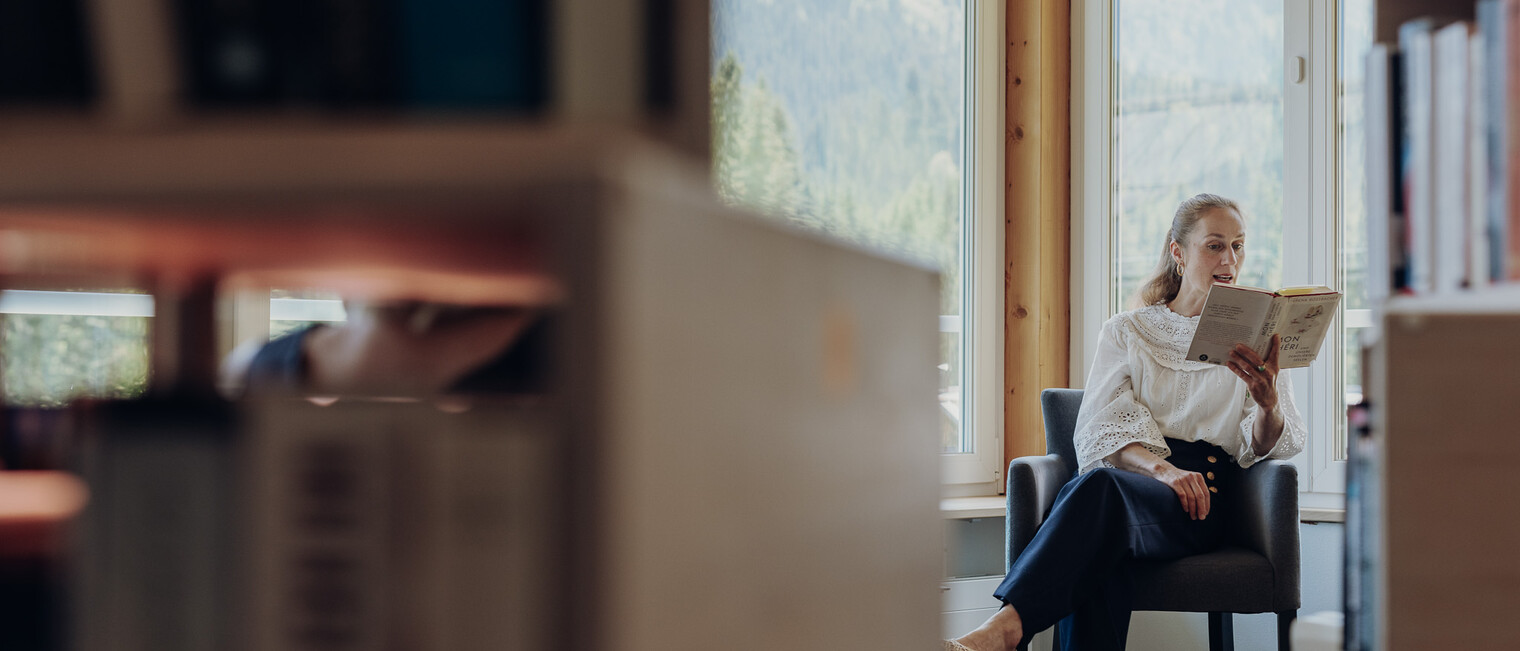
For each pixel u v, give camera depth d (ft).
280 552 1.23
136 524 1.28
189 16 1.33
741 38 10.05
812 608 1.73
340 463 1.22
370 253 1.56
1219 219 8.52
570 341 1.11
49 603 1.77
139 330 4.68
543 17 1.41
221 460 1.25
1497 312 2.43
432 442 1.20
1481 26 2.33
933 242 11.40
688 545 1.30
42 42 1.30
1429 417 2.45
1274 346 7.67
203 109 1.33
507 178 1.13
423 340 2.11
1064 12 11.53
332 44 1.35
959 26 11.57
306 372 2.28
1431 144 2.53
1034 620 7.37
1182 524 7.70
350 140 1.18
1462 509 2.44
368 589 1.21
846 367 1.90
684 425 1.28
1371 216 2.78
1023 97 11.43
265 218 1.25
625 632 1.14
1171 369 8.44
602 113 1.43
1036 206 11.30
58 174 1.21
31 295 4.41
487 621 1.17
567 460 1.11
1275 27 10.50
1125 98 11.35
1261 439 7.93
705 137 1.51
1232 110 10.75
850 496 1.91
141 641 1.28
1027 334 11.35
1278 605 7.46
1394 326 2.45
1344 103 10.16
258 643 1.24
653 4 1.47
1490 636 2.43
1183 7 11.03
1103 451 8.31
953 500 11.02
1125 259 11.32
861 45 10.97
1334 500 9.87
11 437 1.94
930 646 2.41
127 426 1.29
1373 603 2.67
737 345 1.44
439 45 1.39
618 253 1.12
